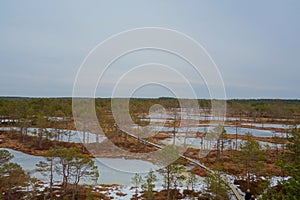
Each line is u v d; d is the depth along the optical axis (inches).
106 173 1077.1
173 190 879.7
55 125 1649.9
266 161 1203.9
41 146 1569.9
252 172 925.8
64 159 813.9
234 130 2235.5
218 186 714.8
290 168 439.8
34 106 2021.4
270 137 1911.9
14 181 741.9
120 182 986.7
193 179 885.8
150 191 780.6
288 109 2568.9
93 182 970.7
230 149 1405.0
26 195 748.0
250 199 691.4
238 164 1085.8
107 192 880.3
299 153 641.0
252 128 2361.0
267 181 620.4
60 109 1838.1
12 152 1485.0
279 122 2669.8
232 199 753.0
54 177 1018.7
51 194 780.6
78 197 812.6
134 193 879.1
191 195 802.2
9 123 2106.3
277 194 452.8
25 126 1738.4
